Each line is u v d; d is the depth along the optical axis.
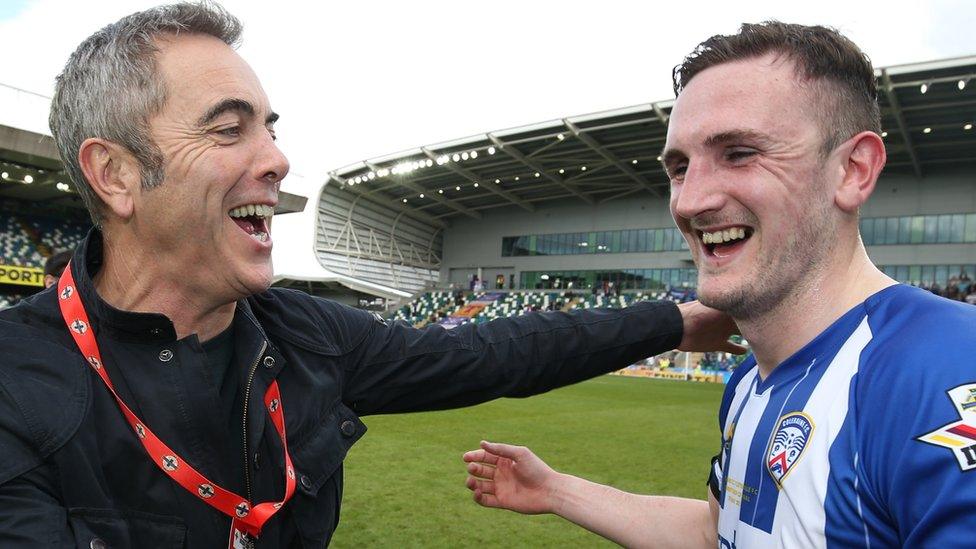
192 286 1.13
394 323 1.62
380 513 4.54
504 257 39.28
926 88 18.53
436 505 4.74
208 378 1.10
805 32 1.03
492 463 1.76
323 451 1.26
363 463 6.25
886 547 0.86
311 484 1.23
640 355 1.72
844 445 0.92
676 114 1.11
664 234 34.09
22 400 0.93
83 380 1.00
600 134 25.58
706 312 1.71
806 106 1.00
